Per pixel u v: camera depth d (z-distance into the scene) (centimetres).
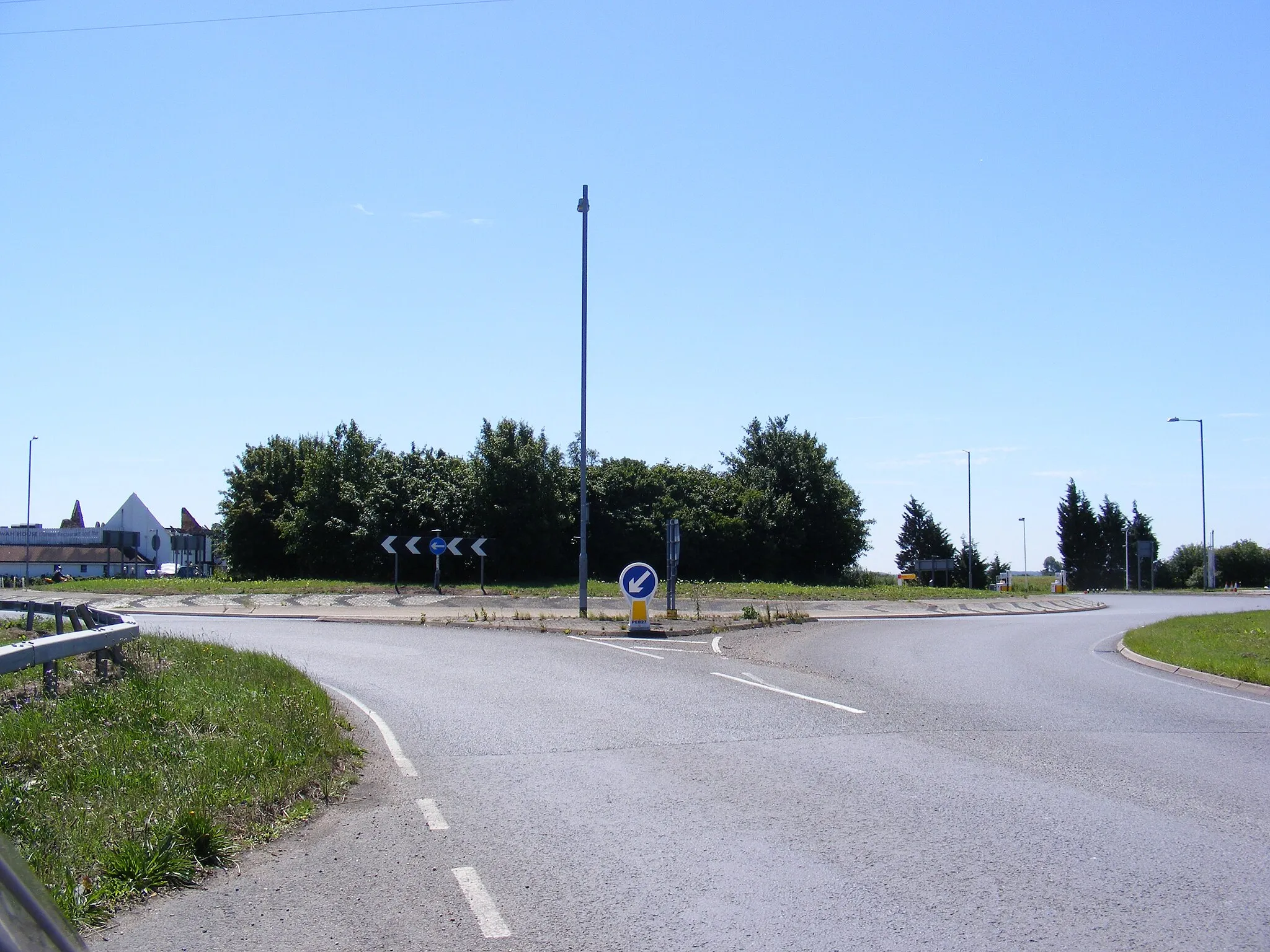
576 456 5931
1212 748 959
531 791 780
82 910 511
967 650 1962
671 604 2466
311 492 5016
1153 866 594
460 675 1461
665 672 1508
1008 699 1273
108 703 901
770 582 5716
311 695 1097
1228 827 677
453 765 873
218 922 514
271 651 1678
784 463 6775
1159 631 2297
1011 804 737
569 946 480
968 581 7419
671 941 484
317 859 617
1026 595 4572
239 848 629
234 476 5588
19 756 748
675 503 5838
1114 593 5634
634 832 668
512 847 638
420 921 514
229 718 919
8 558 8475
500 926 506
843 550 6725
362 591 3356
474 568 4941
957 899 538
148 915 525
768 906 529
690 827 679
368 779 825
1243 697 1338
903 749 938
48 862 546
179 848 597
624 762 885
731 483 6456
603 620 2405
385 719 1100
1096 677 1549
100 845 583
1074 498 9750
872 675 1509
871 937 487
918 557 8481
